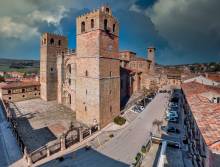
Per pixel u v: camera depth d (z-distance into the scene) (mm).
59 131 44000
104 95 46344
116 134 42312
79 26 48688
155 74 108375
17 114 56500
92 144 37719
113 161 31469
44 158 32531
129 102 66875
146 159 28656
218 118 17625
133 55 99125
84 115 49156
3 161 31438
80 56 49219
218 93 33688
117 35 50906
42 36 73250
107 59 46969
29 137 40531
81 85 49562
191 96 30672
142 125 46688
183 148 30969
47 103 70562
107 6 46781
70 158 32562
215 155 13797
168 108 58781
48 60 72375
